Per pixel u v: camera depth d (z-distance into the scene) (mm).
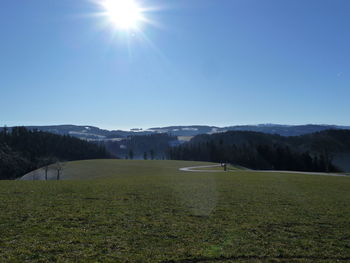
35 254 9039
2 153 109875
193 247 10023
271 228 12383
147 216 14227
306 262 8945
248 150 148250
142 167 85188
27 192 21438
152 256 9164
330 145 165875
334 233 11766
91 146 181625
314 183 30547
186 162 107625
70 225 12328
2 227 11773
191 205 17141
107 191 22734
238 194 21781
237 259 9109
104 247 9820
